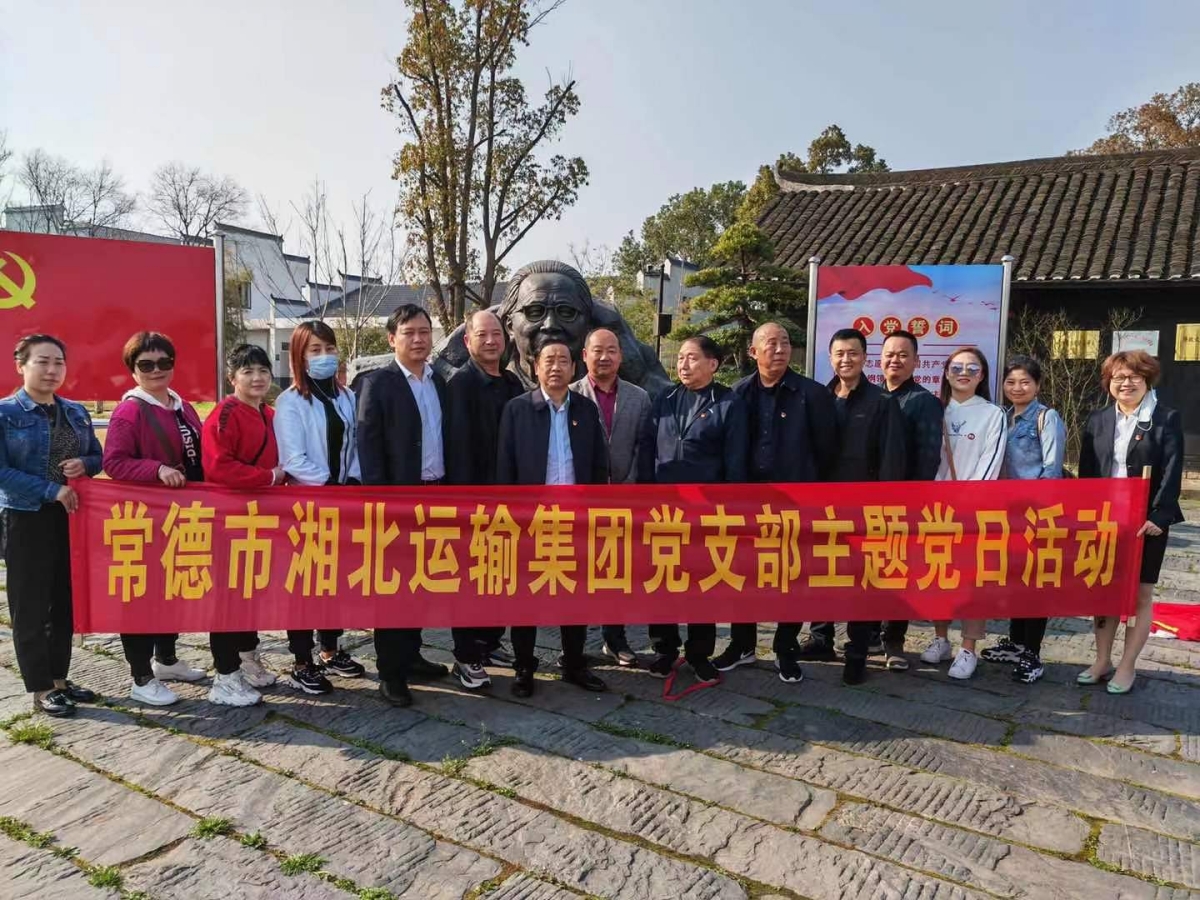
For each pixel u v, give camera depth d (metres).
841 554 4.04
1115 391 4.11
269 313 33.03
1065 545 4.03
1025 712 3.86
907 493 4.03
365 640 4.87
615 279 25.22
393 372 3.89
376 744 3.46
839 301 6.73
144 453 3.80
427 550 3.88
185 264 6.03
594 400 4.26
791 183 16.30
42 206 31.12
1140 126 26.92
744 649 4.42
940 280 6.57
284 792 3.06
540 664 4.51
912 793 3.10
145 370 3.83
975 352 4.31
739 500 4.00
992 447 4.21
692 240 36.69
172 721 3.67
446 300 18.22
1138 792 3.12
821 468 4.26
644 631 5.20
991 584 4.04
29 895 2.45
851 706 3.92
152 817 2.88
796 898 2.49
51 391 3.73
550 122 14.09
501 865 2.63
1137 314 11.14
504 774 3.21
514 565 3.93
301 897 2.46
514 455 3.99
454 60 13.31
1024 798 3.07
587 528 3.95
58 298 5.76
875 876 2.59
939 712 3.86
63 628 3.78
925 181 15.02
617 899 2.47
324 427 3.98
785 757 3.38
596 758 3.35
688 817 2.92
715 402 4.11
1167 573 6.68
